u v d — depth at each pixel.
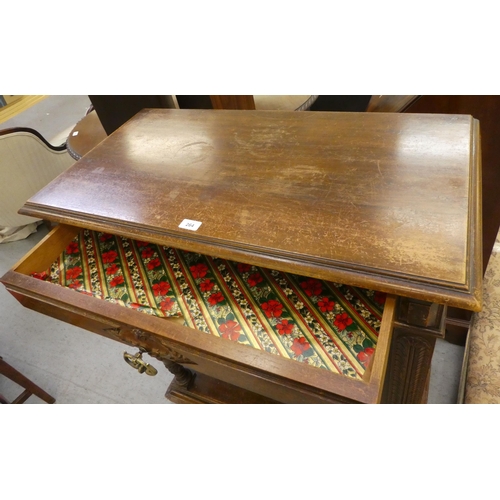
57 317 0.75
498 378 0.81
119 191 0.74
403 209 0.57
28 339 1.45
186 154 0.81
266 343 0.65
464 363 0.98
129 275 0.80
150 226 0.65
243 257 0.58
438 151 0.67
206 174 0.74
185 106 1.29
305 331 0.65
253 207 0.64
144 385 1.26
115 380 1.29
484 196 0.93
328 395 0.49
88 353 1.38
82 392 1.27
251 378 0.56
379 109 0.97
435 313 0.55
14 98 2.96
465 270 0.48
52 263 0.84
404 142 0.71
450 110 0.88
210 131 0.87
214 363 0.58
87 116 1.50
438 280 0.48
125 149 0.87
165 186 0.73
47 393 1.25
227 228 0.61
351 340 0.63
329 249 0.55
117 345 1.39
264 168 0.72
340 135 0.77
